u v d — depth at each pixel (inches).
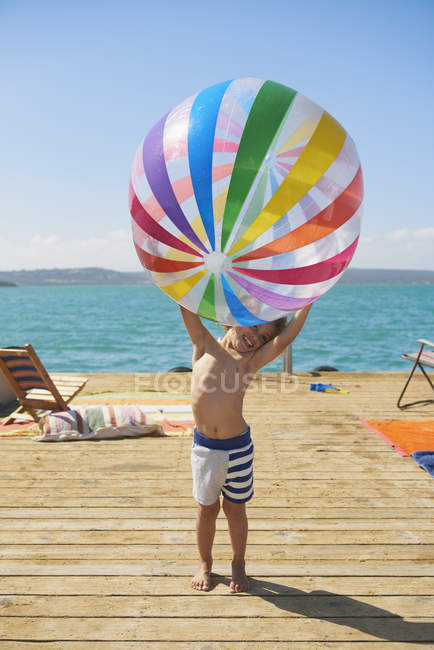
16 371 231.3
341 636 95.7
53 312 1761.8
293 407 263.4
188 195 84.4
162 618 100.5
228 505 105.4
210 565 111.4
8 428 229.3
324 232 85.9
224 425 100.2
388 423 232.7
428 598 107.3
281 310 92.2
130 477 171.8
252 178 82.3
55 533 134.2
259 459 189.2
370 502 153.1
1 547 127.0
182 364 670.5
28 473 175.2
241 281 87.8
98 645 93.1
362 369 640.4
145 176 89.4
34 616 101.0
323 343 883.4
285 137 83.6
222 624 98.8
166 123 90.8
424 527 138.0
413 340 922.1
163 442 208.5
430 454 188.5
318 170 84.4
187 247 87.8
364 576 115.1
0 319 1453.0
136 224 93.5
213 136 83.7
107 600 106.1
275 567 118.4
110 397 288.2
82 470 177.9
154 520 141.5
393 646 93.2
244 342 101.6
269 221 83.2
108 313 1695.4
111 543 129.0
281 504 151.7
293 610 103.0
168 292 96.6
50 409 233.5
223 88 89.3
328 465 183.2
